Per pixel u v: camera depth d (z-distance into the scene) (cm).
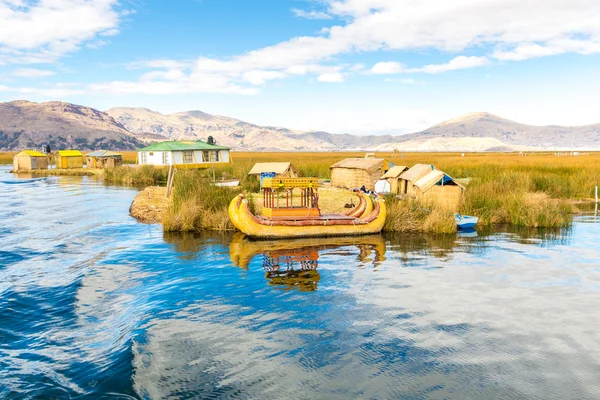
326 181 3806
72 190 3988
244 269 1388
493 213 2270
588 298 1116
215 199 2262
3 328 938
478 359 793
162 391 688
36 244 1767
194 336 884
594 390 693
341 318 982
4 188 4184
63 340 881
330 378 728
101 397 672
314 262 1477
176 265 1440
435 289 1188
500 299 1109
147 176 4741
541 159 5975
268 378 726
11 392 688
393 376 735
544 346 845
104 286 1227
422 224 2053
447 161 5659
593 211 2597
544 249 1658
